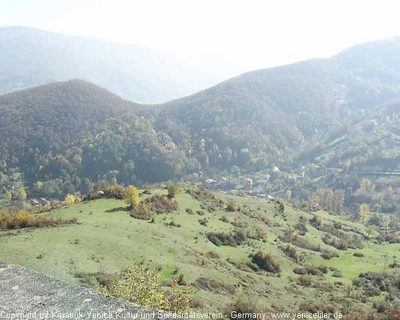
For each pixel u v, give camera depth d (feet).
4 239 123.34
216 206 292.20
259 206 352.69
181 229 212.84
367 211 470.39
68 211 204.74
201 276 132.36
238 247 219.61
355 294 178.09
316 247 279.08
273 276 188.34
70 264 108.88
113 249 134.72
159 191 280.31
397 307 152.97
